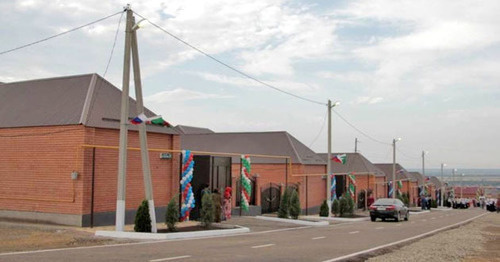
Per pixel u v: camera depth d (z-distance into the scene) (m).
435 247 18.55
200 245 17.11
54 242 16.72
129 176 24.41
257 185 37.31
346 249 17.00
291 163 42.59
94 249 15.15
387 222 35.53
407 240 21.08
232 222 28.12
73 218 21.98
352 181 51.50
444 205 100.31
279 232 24.09
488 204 80.56
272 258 14.09
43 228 20.73
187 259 13.38
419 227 30.31
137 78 20.41
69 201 22.14
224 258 13.77
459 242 20.92
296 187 43.03
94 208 22.41
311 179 45.97
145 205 20.09
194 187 28.39
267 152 44.88
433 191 110.38
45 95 25.62
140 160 25.14
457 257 15.88
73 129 22.41
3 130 24.45
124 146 19.98
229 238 20.20
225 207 28.80
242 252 15.30
